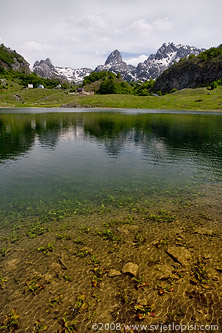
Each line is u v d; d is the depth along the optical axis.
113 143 32.56
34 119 66.50
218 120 66.00
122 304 6.10
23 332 5.43
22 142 32.56
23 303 6.22
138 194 14.39
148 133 42.06
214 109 109.44
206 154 26.31
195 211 11.83
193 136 39.00
